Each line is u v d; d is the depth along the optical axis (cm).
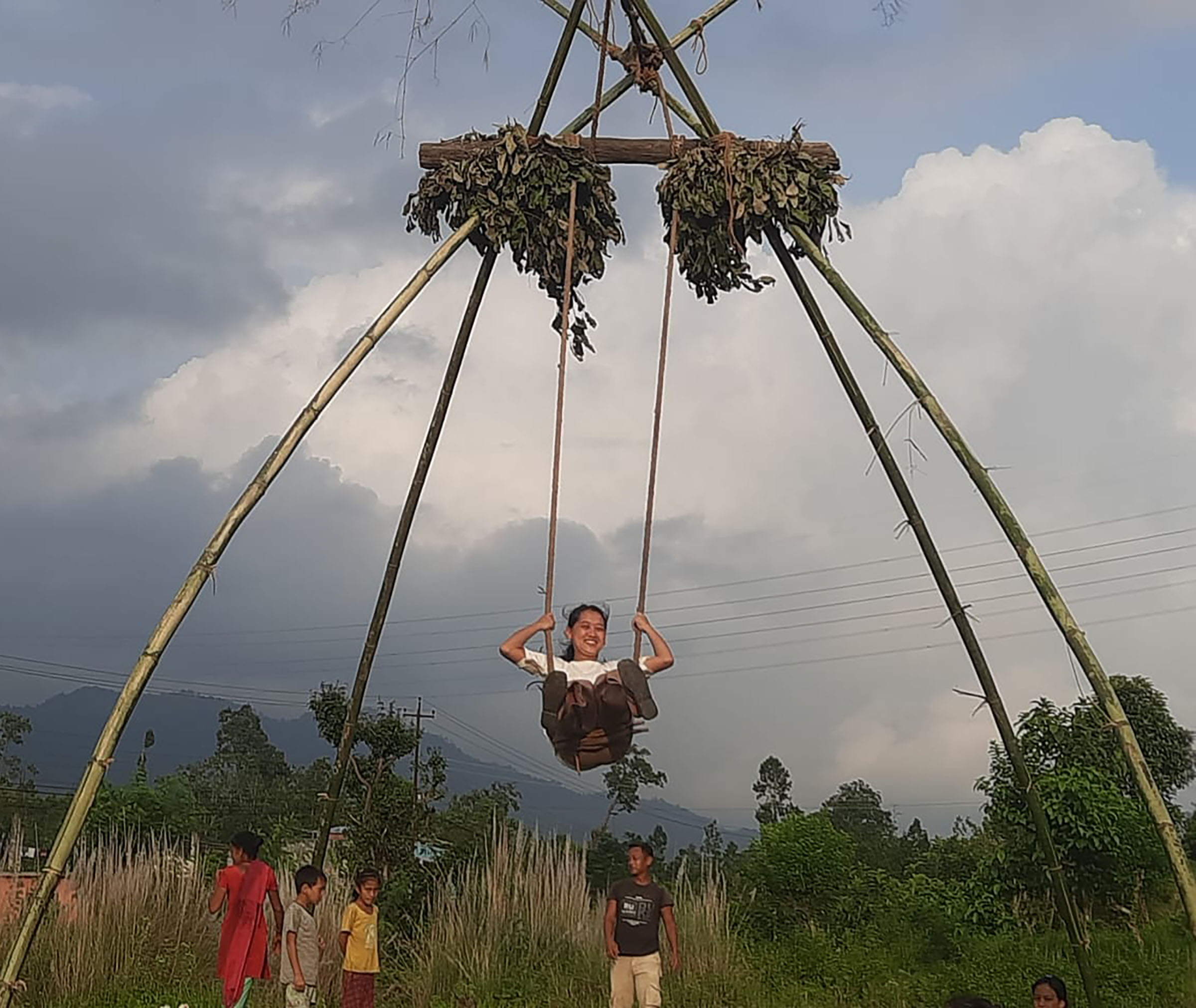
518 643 664
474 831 1488
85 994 1109
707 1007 1136
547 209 763
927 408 736
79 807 652
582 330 789
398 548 915
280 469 706
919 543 791
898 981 1214
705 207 756
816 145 767
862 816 4006
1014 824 1515
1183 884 656
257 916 888
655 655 678
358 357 729
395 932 1298
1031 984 1141
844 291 755
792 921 1487
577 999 1159
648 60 780
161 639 673
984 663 807
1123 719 680
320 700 1432
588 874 1661
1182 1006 1087
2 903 1171
